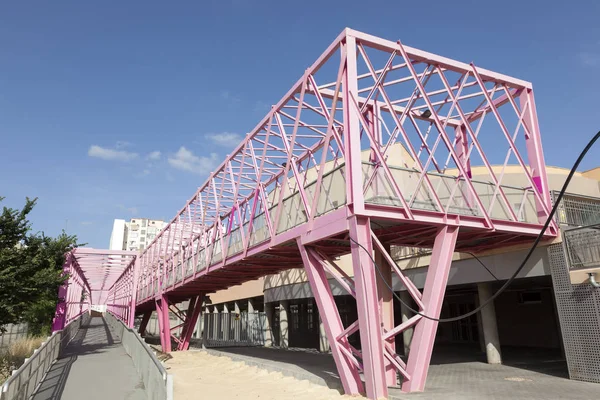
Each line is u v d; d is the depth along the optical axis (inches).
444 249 434.9
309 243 465.4
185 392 517.7
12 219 702.5
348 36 433.7
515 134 529.0
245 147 684.7
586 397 362.0
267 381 576.7
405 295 757.9
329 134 457.1
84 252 1485.0
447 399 360.8
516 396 371.6
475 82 566.3
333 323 447.2
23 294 676.7
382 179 434.6
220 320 1355.8
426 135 595.5
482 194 520.7
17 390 401.1
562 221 509.4
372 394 372.5
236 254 670.5
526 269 524.7
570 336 454.0
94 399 492.7
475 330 1007.0
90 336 1477.6
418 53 478.6
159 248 1243.2
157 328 2105.1
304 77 499.2
